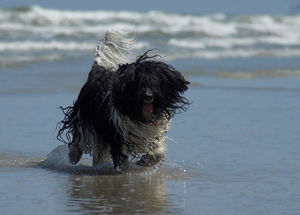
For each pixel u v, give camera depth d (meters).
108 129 10.43
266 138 13.10
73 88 19.31
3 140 12.78
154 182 10.05
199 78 22.05
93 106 10.59
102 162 11.09
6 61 24.48
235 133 13.53
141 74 9.93
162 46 33.53
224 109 16.23
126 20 42.91
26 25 38.28
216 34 39.59
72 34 35.34
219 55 30.27
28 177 10.29
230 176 10.37
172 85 10.23
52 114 15.40
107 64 11.29
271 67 25.55
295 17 49.72
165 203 8.86
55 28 38.22
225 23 45.47
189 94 18.47
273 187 9.70
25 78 20.83
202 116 15.27
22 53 27.77
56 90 18.86
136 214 8.33
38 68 23.28
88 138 10.86
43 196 9.15
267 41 38.94
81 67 23.88
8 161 11.30
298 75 23.47
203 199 9.07
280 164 11.14
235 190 9.54
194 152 11.95
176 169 10.80
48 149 12.27
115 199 9.05
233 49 33.88
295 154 11.84
